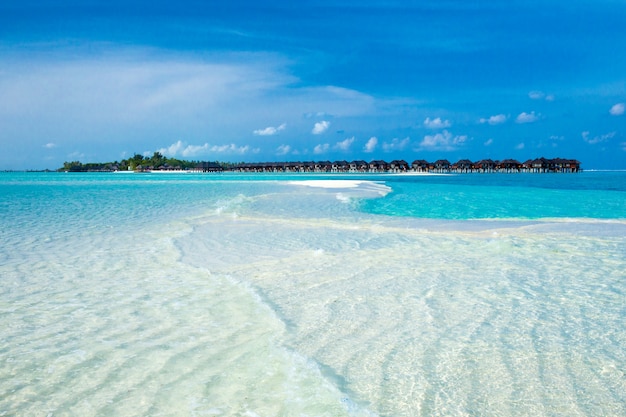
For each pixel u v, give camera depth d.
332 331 5.14
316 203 22.19
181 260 8.94
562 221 15.27
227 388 3.90
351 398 3.69
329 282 7.20
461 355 4.47
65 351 4.68
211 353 4.61
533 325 5.26
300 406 3.60
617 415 3.41
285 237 11.59
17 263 8.72
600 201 24.88
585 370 4.14
